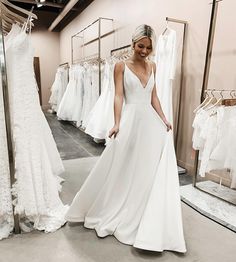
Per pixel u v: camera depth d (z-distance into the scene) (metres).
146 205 1.61
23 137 1.67
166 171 1.61
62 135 5.04
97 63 4.69
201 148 2.36
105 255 1.54
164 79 2.83
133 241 1.63
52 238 1.70
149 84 1.66
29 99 1.69
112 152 1.67
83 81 5.10
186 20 2.93
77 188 2.52
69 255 1.54
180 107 3.15
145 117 1.64
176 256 1.55
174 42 2.70
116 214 1.75
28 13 1.62
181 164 3.20
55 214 1.91
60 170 2.54
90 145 4.29
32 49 1.69
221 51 2.52
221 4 2.46
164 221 1.56
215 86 2.62
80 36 6.65
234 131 2.06
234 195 2.40
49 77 9.06
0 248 1.59
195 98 2.92
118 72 1.63
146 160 1.64
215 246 1.67
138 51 1.59
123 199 1.74
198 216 2.04
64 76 6.88
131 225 1.68
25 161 1.68
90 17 5.83
